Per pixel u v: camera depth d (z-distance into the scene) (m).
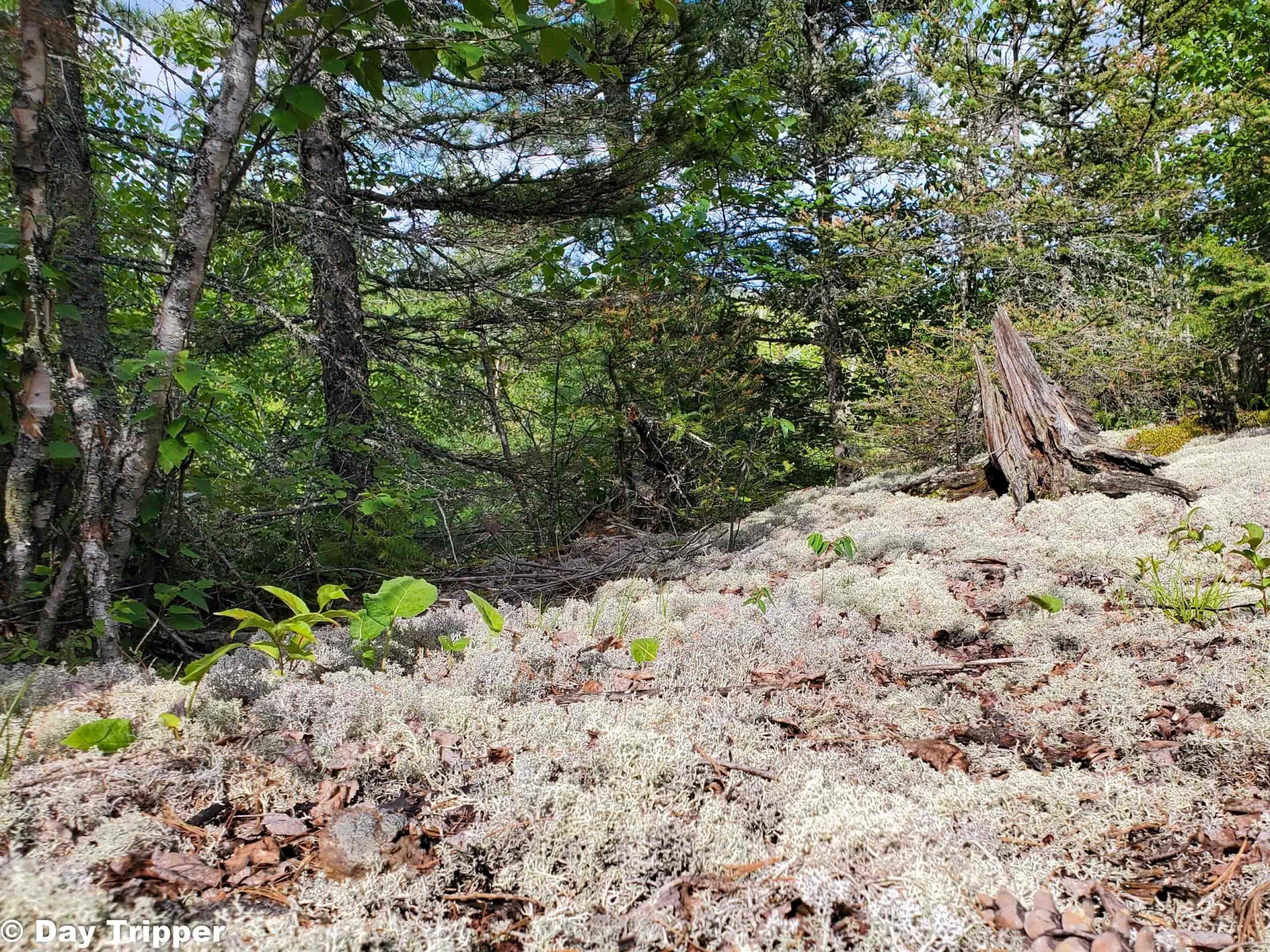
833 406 12.76
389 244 6.70
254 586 4.22
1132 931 1.38
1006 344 6.03
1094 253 11.36
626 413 8.26
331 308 6.37
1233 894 1.49
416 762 1.98
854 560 4.69
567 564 6.09
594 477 8.89
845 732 2.33
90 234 3.60
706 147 7.20
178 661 3.46
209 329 5.74
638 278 8.05
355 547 5.30
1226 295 9.35
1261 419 8.72
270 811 1.79
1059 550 4.27
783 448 12.80
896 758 2.09
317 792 1.87
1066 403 5.94
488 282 7.06
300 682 2.44
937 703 2.58
